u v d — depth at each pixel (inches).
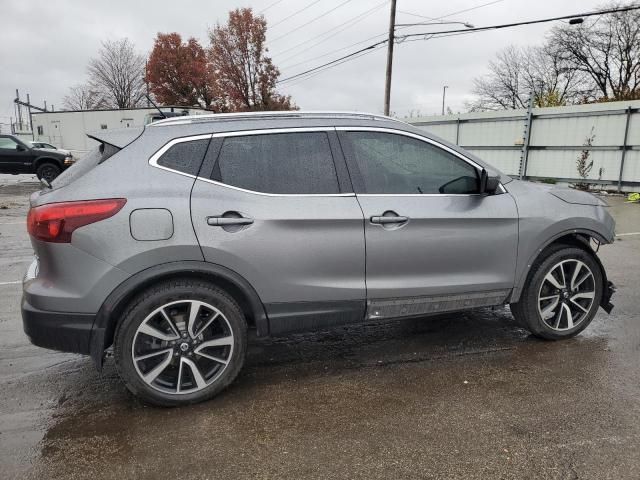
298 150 130.6
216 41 1461.6
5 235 371.9
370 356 155.5
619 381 135.3
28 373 146.9
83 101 2507.4
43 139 1219.9
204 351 126.2
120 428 116.6
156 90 1643.7
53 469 101.8
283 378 141.4
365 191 133.9
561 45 1664.6
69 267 113.7
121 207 114.2
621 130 582.6
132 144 121.0
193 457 105.2
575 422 115.5
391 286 136.2
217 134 125.4
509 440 109.0
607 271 251.8
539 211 151.1
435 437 110.9
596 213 158.7
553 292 159.8
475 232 143.0
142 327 119.0
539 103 1647.4
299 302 130.2
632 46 1525.6
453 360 151.1
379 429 114.5
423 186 140.4
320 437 111.8
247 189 124.6
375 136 137.9
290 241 125.8
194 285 121.6
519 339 166.2
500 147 721.0
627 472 97.8
